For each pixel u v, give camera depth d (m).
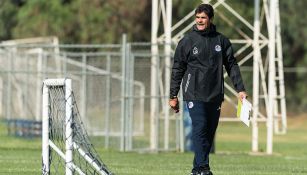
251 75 132.75
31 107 89.25
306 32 154.88
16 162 49.62
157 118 67.56
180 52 33.38
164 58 71.50
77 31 145.12
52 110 31.05
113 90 84.81
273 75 67.31
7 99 86.88
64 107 30.42
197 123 33.09
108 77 68.12
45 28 145.12
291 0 154.50
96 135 77.44
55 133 31.06
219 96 33.19
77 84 80.44
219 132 111.50
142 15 142.50
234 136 103.06
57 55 79.19
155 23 69.75
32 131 77.19
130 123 65.81
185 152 66.56
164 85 75.75
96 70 74.19
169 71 67.62
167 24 68.56
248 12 128.38
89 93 82.56
